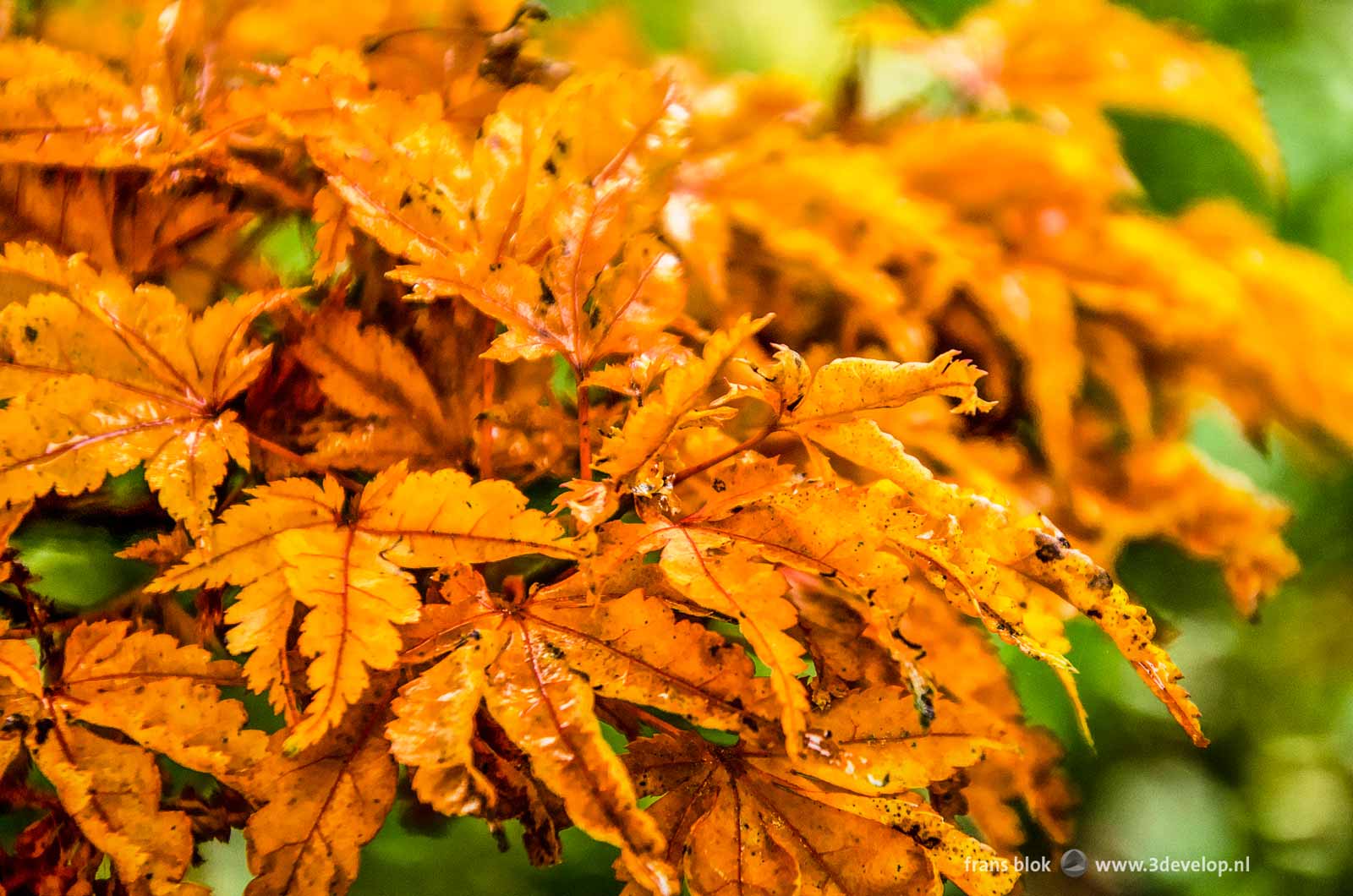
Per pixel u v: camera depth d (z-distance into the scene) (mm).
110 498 604
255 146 604
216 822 585
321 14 633
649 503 564
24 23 633
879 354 659
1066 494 661
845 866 560
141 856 550
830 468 572
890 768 557
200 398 567
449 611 559
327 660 538
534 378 613
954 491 565
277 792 554
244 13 627
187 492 555
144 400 562
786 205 648
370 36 636
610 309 578
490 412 598
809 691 562
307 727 533
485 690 545
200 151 592
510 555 554
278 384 597
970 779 599
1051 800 617
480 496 556
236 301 571
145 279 612
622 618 556
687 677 552
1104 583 561
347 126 576
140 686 559
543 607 561
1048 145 671
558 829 570
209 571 547
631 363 574
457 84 631
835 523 557
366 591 546
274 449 581
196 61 619
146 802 554
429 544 555
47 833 575
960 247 654
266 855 550
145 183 609
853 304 658
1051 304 649
